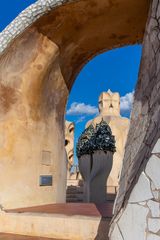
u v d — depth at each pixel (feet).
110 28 26.45
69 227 20.56
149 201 13.10
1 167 25.32
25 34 24.08
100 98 112.98
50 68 27.09
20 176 26.21
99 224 19.47
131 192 13.70
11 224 23.30
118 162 95.50
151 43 16.75
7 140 25.90
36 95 27.43
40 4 22.65
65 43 26.61
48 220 21.65
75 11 23.29
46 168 28.78
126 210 13.73
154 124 14.07
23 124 26.91
